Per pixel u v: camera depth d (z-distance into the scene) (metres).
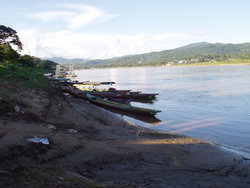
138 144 10.81
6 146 7.12
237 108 23.00
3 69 34.47
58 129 11.55
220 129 16.12
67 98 26.12
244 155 10.76
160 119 19.72
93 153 8.26
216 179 7.44
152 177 6.98
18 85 25.56
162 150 10.18
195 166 8.55
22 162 6.54
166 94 35.56
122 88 47.16
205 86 43.06
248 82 46.50
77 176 5.73
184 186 6.62
